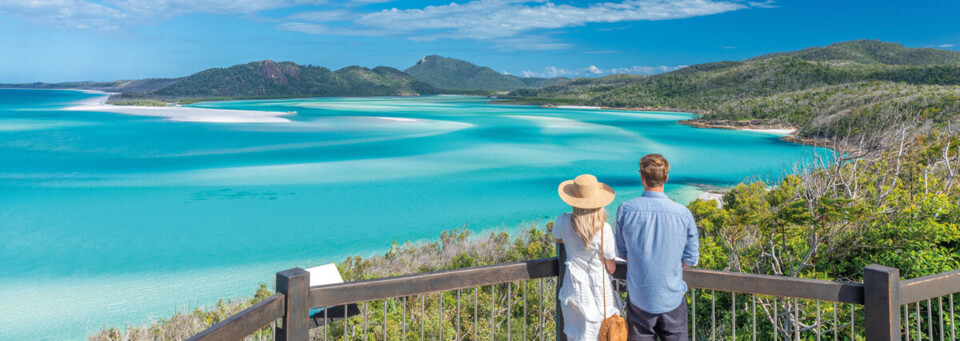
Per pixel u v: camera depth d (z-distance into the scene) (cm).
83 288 1780
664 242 299
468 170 4831
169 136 7956
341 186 3991
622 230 312
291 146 6750
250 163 5216
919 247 678
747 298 689
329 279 375
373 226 2756
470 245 1903
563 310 332
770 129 10444
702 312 705
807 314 614
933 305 549
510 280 345
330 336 767
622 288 362
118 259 2156
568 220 325
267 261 2116
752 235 972
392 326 775
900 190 848
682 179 4438
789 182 934
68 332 1402
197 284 1814
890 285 286
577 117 14425
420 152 6200
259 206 3272
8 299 1661
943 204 732
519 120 12500
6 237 2517
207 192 3725
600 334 302
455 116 13975
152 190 3794
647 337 314
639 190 3959
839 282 307
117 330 1214
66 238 2505
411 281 316
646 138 8438
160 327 1196
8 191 3728
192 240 2461
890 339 288
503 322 783
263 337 587
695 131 10025
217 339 239
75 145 6769
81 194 3634
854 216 671
